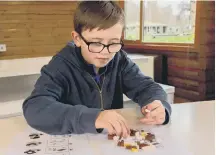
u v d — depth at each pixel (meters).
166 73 2.68
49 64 0.95
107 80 1.05
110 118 0.74
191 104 1.09
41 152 0.66
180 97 2.58
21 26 2.74
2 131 0.80
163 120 0.86
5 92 1.88
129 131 0.76
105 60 0.85
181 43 2.48
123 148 0.68
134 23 2.88
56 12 2.88
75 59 0.96
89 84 1.00
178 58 2.54
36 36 2.83
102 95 1.05
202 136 0.76
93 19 0.77
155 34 2.72
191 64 2.42
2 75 1.82
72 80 0.96
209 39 2.30
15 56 2.75
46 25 2.86
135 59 2.38
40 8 2.79
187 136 0.76
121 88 1.12
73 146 0.70
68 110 0.77
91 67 0.97
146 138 0.74
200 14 2.25
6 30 2.67
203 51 2.30
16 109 1.68
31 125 0.80
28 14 2.75
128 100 1.95
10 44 2.71
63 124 0.76
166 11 2.59
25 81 1.95
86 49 0.83
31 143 0.72
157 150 0.67
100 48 0.80
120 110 1.01
